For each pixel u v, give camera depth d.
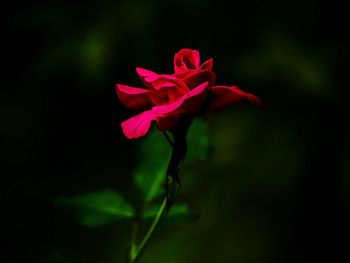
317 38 1.59
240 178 1.53
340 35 1.58
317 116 1.55
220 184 1.55
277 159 1.52
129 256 0.65
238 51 1.62
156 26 1.62
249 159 1.53
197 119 0.71
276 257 1.54
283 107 1.57
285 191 1.56
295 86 1.50
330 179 1.54
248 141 1.53
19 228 0.96
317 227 1.57
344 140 1.52
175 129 0.62
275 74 1.51
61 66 1.60
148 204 0.68
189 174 1.54
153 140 0.70
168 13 1.62
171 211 0.67
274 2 1.63
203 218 1.56
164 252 1.54
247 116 1.57
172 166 0.62
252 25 1.63
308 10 1.60
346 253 1.54
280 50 1.54
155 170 0.69
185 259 1.53
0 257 0.94
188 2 1.59
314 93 1.47
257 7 1.63
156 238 1.58
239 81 1.59
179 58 0.63
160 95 0.62
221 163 1.53
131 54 1.62
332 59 1.51
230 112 1.58
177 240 1.57
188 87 0.61
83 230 1.57
